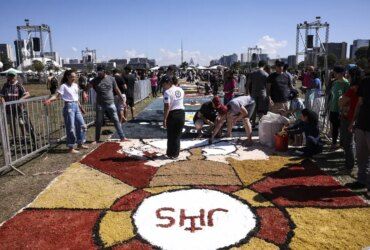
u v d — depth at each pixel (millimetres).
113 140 9328
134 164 6957
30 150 8086
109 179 6055
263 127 8398
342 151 7785
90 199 5188
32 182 6121
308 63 37125
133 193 5418
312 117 7457
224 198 5184
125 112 12836
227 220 4484
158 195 5328
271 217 4539
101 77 8703
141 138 9555
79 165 6891
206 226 4336
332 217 4508
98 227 4309
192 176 6188
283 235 4066
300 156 7395
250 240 3971
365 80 5145
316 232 4121
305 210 4727
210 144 8680
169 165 6871
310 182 5801
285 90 9055
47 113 8391
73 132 8016
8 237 4078
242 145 8508
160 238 4055
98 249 3814
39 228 4289
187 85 39406
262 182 5832
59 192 5461
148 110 16297
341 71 7512
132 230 4242
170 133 7266
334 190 5438
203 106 9398
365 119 5125
